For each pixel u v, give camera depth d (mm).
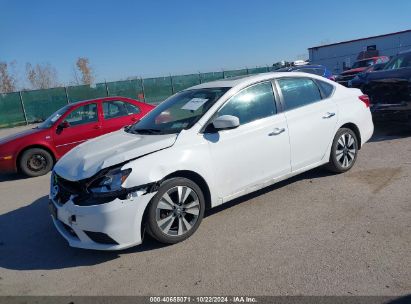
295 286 3146
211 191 4320
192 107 4621
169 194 4004
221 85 4891
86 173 3830
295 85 5281
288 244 3863
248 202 5074
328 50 40969
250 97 4762
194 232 4273
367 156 6773
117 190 3693
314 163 5395
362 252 3564
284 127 4906
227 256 3748
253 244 3939
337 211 4539
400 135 8258
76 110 8617
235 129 4480
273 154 4809
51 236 4699
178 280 3416
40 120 26625
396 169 5855
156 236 3945
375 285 3049
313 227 4188
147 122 4965
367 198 4832
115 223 3676
